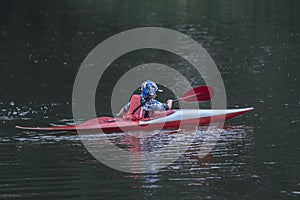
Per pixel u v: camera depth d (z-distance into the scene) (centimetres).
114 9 14900
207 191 3331
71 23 12219
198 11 14425
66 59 8131
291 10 14412
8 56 8388
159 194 3284
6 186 3388
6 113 5091
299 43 9331
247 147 4116
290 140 4281
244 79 6644
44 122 4822
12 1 16475
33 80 6638
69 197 3241
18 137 4319
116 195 3269
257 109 5238
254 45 9188
